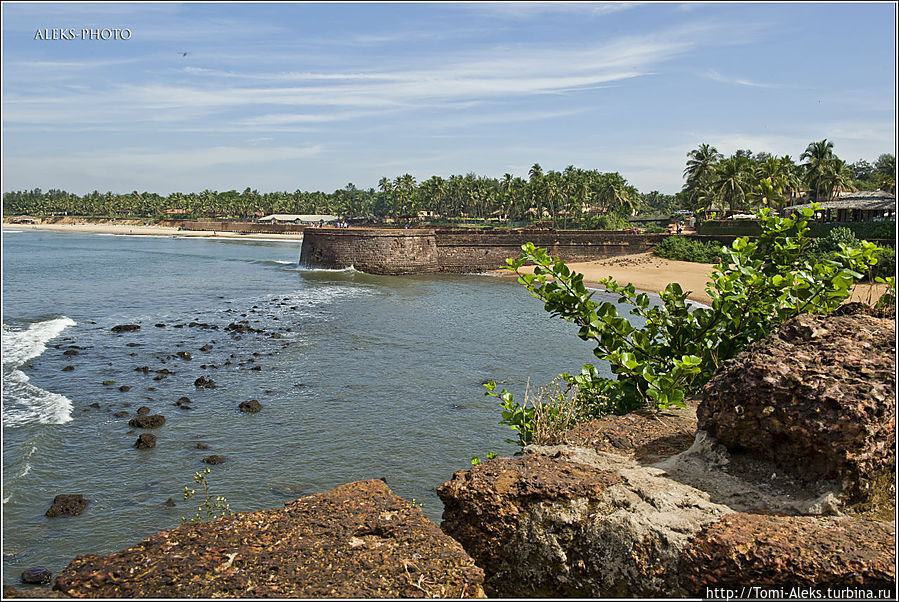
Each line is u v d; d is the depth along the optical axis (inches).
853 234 1734.7
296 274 2481.5
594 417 356.5
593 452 270.1
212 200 7746.1
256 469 581.3
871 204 2288.4
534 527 217.6
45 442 630.5
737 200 3031.5
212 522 199.9
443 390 823.7
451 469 580.7
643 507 213.6
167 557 181.5
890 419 213.6
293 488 544.4
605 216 4544.8
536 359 998.4
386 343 1123.9
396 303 1673.2
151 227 7268.7
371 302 1690.5
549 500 220.4
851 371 223.5
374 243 2598.4
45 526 477.1
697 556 193.2
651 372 331.6
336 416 722.8
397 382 863.7
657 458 260.8
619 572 203.6
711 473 237.6
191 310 1533.0
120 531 472.4
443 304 1659.7
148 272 2532.0
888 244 1795.0
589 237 2647.6
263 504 516.1
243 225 6264.8
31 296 1784.0
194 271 2581.2
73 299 1731.1
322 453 616.7
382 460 600.4
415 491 538.0
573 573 210.5
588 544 210.7
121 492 534.0
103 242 4822.8
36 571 414.6
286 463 593.9
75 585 173.3
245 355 1031.6
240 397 797.9
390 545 190.2
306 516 202.2
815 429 215.0
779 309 353.1
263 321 1364.4
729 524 201.0
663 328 374.3
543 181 4571.9
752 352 250.5
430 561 183.8
